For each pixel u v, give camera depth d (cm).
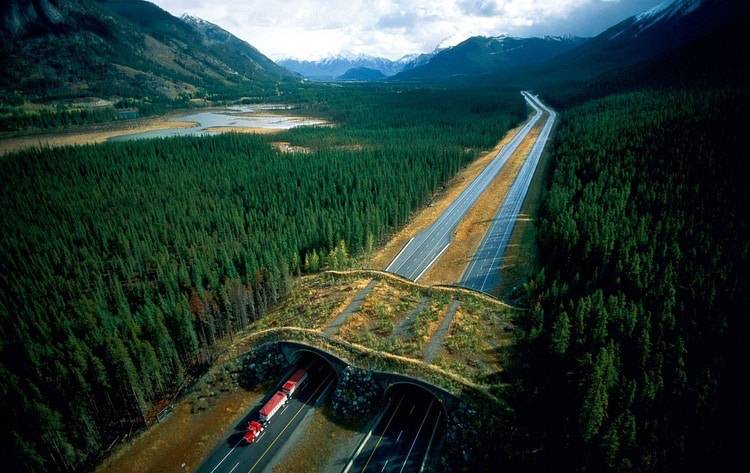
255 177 16550
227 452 6253
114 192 15175
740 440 5119
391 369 6750
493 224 13338
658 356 6212
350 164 17925
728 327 6638
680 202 10362
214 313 8488
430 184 16525
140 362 6831
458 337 7369
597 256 9131
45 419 5916
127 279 10562
